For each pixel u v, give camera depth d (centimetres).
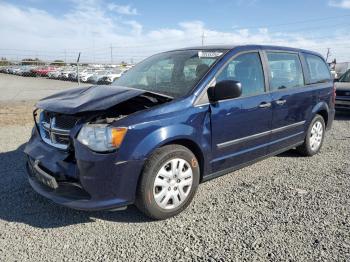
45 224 340
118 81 466
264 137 454
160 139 330
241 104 410
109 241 310
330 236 314
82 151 314
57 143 349
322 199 398
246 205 382
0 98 1505
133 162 319
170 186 348
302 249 294
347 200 395
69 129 337
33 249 296
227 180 461
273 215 357
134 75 461
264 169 508
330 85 607
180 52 466
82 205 317
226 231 325
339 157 577
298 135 531
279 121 476
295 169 510
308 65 561
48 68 3781
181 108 354
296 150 577
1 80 3353
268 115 451
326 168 515
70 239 313
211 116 376
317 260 278
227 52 419
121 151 314
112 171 314
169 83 404
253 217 353
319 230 325
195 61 421
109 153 311
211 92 380
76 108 322
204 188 432
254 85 440
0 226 335
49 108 346
